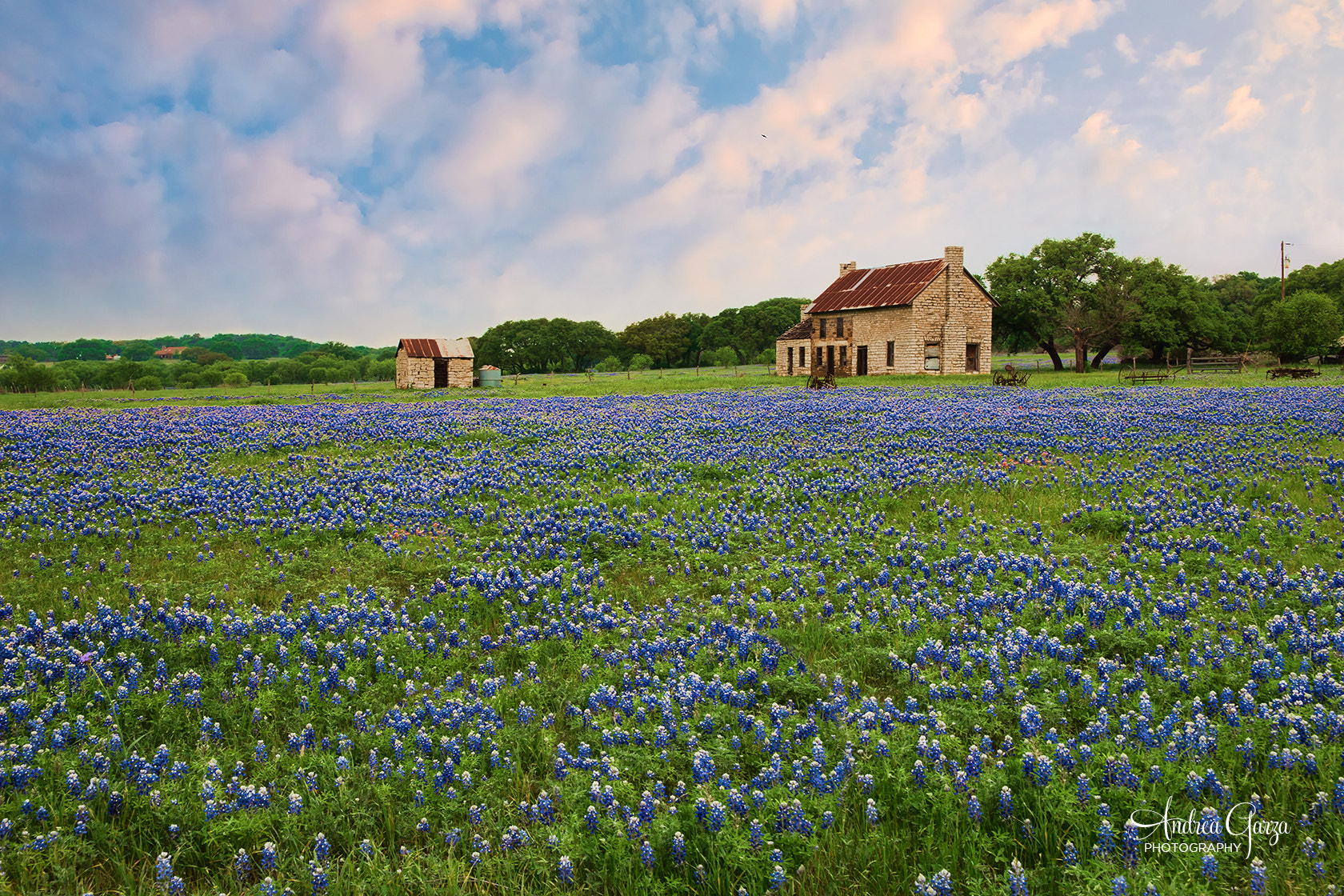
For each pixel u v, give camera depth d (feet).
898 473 50.83
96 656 22.33
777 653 23.24
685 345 492.95
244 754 18.35
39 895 13.83
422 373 220.84
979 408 98.27
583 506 43.62
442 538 37.63
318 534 38.09
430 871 14.43
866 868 14.49
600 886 14.40
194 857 15.20
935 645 22.76
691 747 18.08
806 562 32.99
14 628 25.20
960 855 14.82
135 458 62.59
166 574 32.04
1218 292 425.28
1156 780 16.05
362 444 72.13
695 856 14.92
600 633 25.34
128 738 18.90
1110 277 232.94
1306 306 223.10
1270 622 22.74
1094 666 22.17
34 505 43.34
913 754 17.48
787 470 54.29
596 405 121.49
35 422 92.02
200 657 23.35
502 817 15.92
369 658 23.52
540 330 491.72
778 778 16.51
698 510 43.55
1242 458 53.88
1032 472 51.29
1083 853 14.62
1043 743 17.67
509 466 57.52
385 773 17.19
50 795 16.02
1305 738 17.13
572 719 19.81
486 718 19.53
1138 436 66.85
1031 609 26.12
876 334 217.56
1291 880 13.73
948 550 33.81
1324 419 75.36
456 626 26.43
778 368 249.96
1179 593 27.45
